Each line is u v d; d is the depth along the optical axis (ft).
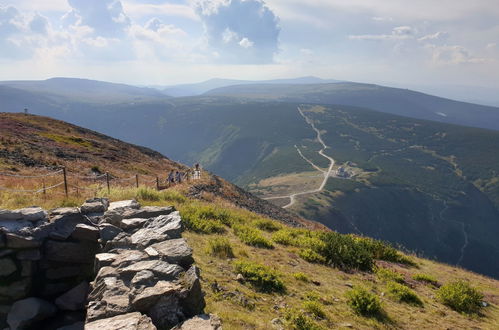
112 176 117.39
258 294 29.76
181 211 54.44
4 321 24.48
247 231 52.03
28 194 51.55
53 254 27.27
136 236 27.81
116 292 21.36
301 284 35.45
